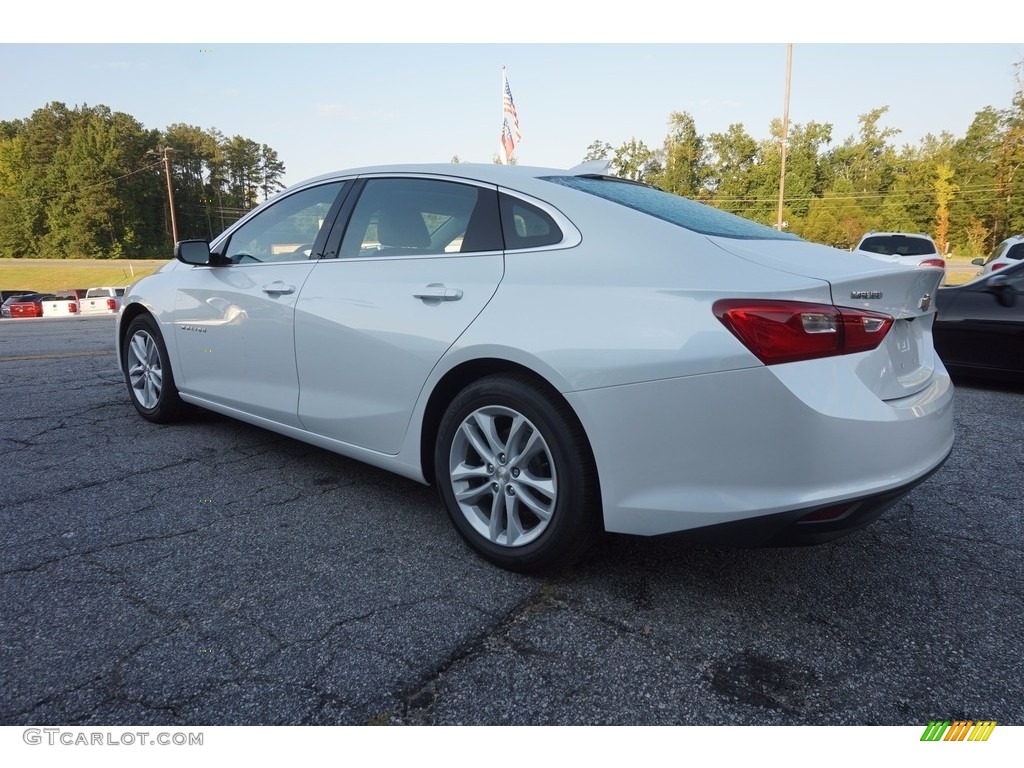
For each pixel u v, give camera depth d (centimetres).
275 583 239
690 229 237
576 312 225
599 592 236
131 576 242
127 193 8494
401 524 290
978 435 448
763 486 199
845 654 204
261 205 368
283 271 331
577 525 228
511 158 1706
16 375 615
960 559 267
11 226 8256
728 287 206
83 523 286
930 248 1285
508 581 243
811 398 194
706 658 200
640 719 175
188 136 9862
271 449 388
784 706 181
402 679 188
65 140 8644
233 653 198
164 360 415
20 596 227
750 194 6306
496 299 245
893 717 178
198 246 361
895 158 6644
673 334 207
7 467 355
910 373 237
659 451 210
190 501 312
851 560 265
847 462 196
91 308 3256
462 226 272
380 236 300
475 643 205
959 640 212
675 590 238
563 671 193
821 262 226
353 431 296
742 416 198
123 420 450
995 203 5084
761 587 242
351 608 223
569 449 226
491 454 249
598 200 252
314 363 309
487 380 246
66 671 189
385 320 276
